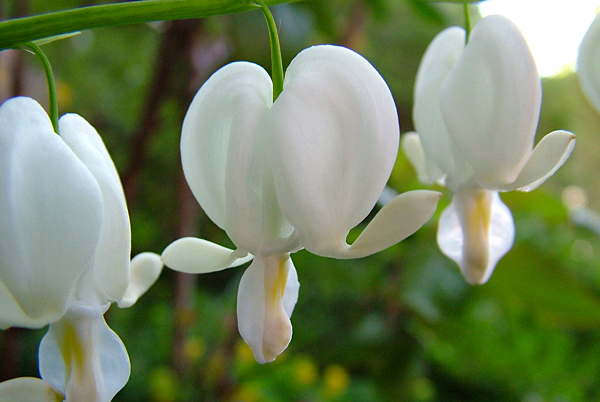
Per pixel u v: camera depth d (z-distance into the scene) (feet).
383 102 0.38
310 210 0.38
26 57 0.78
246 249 0.39
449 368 1.21
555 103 2.37
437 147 0.45
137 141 0.76
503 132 0.41
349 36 0.82
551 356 1.23
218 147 0.39
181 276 0.88
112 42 1.50
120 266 0.38
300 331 1.27
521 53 0.41
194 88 0.78
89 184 0.36
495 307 1.23
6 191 0.35
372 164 0.38
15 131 0.36
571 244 1.20
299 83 0.38
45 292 0.36
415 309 0.86
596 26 0.49
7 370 0.78
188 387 0.98
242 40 0.67
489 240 0.44
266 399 1.22
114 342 0.39
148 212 1.49
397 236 0.37
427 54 0.46
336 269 1.32
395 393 0.93
